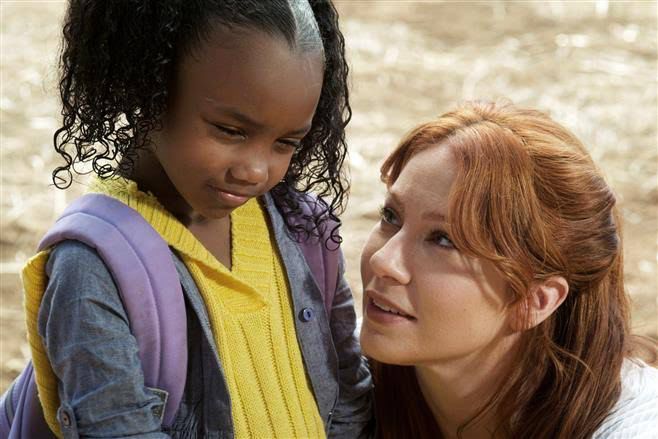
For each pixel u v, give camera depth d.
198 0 2.34
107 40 2.39
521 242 2.79
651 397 2.99
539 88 9.39
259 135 2.38
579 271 2.91
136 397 2.42
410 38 10.66
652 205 7.25
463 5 11.69
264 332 2.74
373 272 2.89
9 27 10.47
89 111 2.46
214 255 2.68
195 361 2.62
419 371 3.13
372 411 3.29
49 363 2.56
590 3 11.67
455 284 2.80
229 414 2.60
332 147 2.77
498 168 2.77
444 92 9.29
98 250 2.41
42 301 2.47
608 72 9.80
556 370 2.98
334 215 2.88
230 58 2.31
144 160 2.58
